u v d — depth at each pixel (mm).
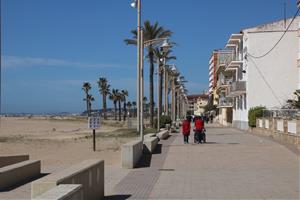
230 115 72500
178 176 15516
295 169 17062
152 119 56062
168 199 11180
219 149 25281
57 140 39812
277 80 49062
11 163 17359
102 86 154875
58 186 7723
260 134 40250
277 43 48969
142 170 17297
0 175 13312
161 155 22422
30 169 15672
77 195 7500
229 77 69000
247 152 23438
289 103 43125
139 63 29391
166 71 61125
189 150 24828
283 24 50156
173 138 36531
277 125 32969
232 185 13367
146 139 24656
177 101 96688
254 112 44312
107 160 22141
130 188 13031
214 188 12844
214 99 118812
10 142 36719
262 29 50500
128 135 44281
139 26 29266
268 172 16281
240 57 56219
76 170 9477
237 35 55312
